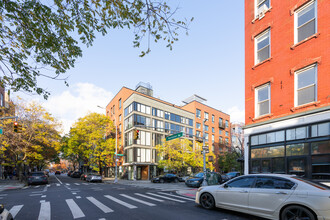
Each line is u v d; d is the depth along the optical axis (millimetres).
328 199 4727
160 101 39750
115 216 6473
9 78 5395
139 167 34250
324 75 9180
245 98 13445
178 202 8938
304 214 5043
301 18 10547
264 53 12484
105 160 34531
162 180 26219
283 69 11086
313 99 9633
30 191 14469
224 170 49625
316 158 9047
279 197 5484
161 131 38688
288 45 10953
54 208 7836
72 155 46094
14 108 24859
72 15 5094
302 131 9781
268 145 11359
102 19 5320
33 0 4477
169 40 5551
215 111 56312
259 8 12992
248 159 12578
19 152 24906
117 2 4848
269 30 12219
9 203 9133
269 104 11797
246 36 13812
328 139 8672
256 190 6016
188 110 50281
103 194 11922
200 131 49125
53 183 23500
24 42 5242
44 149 32000
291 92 10562
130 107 35844
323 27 9422
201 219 6066
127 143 36406
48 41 5055
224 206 6734
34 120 25344
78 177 41781
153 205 8234
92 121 34594
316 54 9578
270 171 11094
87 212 7074
